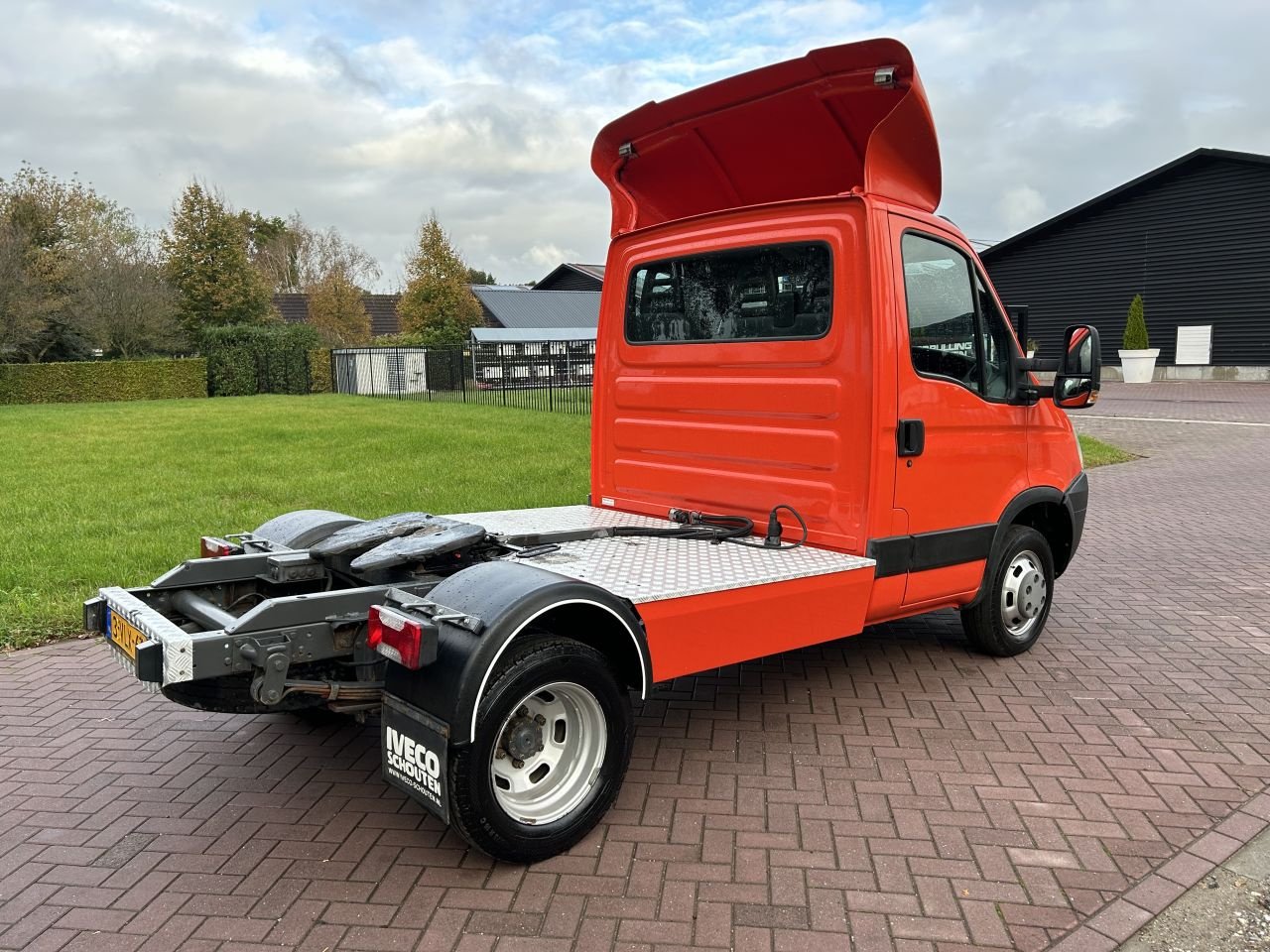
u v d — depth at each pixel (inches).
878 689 193.9
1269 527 359.6
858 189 166.6
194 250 1523.1
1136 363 1125.7
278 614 130.3
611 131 201.0
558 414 846.5
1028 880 123.9
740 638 148.5
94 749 169.9
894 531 169.9
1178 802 144.7
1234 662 209.2
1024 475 203.5
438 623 122.3
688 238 194.9
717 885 123.5
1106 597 263.9
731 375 186.9
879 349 163.0
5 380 1128.2
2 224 1175.6
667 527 193.0
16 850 134.5
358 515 360.5
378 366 1348.4
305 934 113.9
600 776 135.0
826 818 140.7
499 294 1891.0
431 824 141.7
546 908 118.7
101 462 524.1
